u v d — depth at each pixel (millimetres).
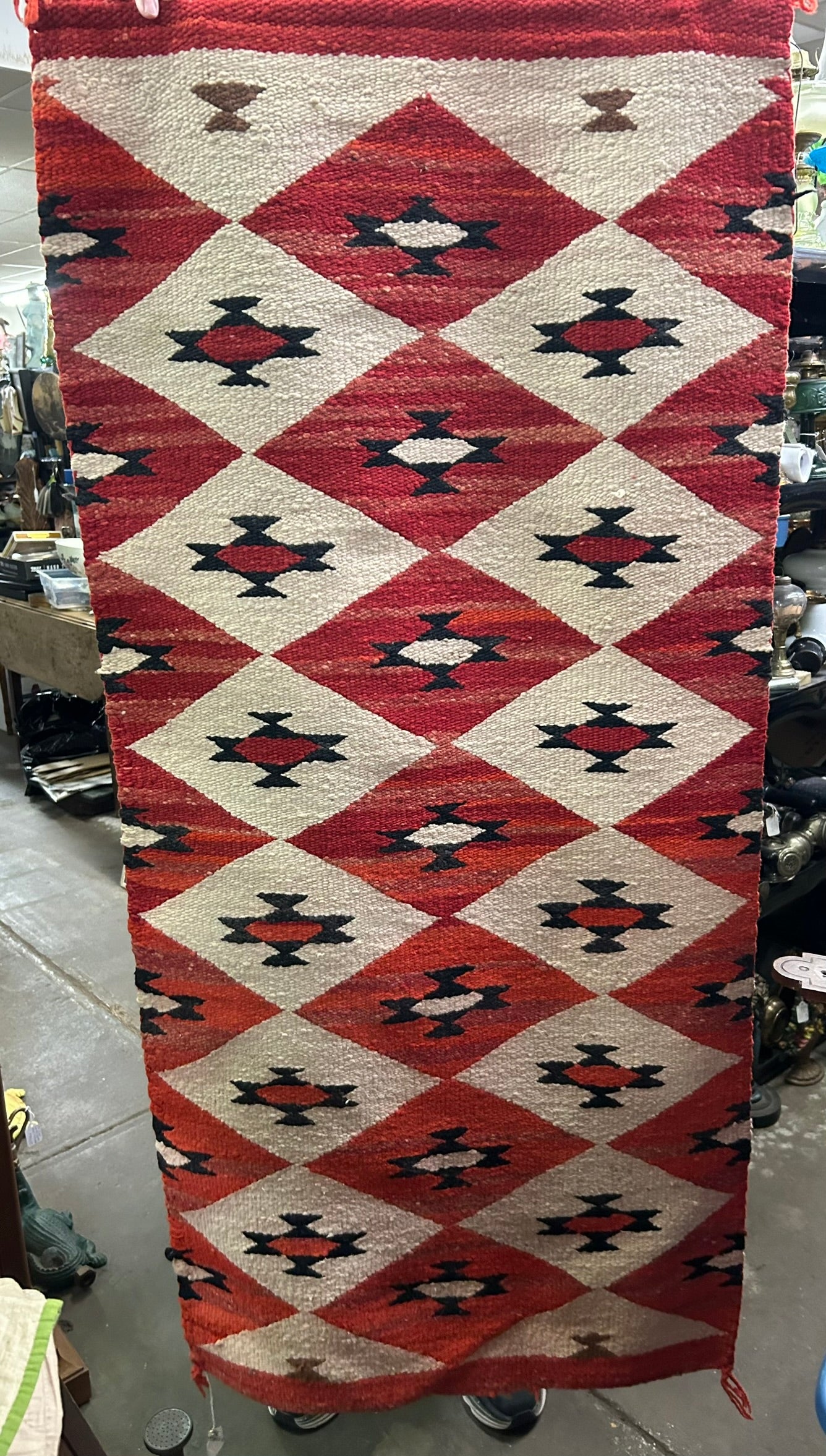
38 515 3803
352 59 810
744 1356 1366
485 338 875
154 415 869
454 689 941
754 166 859
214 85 803
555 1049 1044
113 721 938
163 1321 1437
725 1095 1073
